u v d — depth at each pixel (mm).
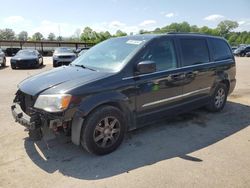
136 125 4387
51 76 4156
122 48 4598
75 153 4023
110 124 3973
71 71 4316
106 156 3947
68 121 3617
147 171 3523
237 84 10109
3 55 18688
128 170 3555
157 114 4633
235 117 5793
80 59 5008
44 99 3623
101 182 3273
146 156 3951
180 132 4895
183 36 5176
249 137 4695
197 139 4590
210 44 5785
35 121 3617
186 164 3707
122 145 4309
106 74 4012
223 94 6164
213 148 4234
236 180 3311
